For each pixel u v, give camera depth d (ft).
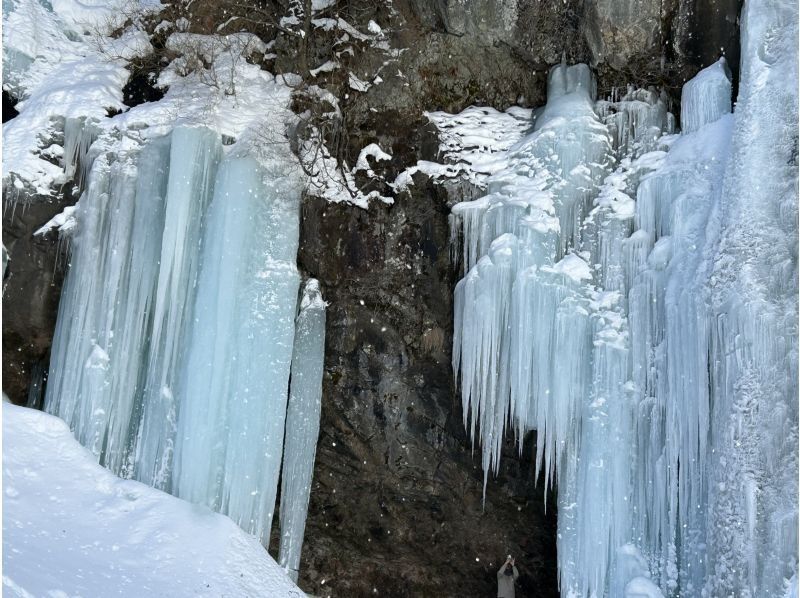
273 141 43.45
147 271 41.78
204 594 35.17
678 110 44.45
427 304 44.14
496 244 41.34
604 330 39.73
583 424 39.52
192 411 39.58
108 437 40.29
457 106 46.91
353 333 44.60
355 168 45.29
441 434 44.70
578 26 44.80
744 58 37.86
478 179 43.62
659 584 36.94
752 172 36.01
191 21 49.24
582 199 42.16
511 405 40.29
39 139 43.65
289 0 48.26
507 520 45.50
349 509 46.06
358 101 46.32
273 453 40.65
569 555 39.14
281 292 41.96
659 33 43.45
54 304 42.86
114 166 42.86
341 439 45.21
